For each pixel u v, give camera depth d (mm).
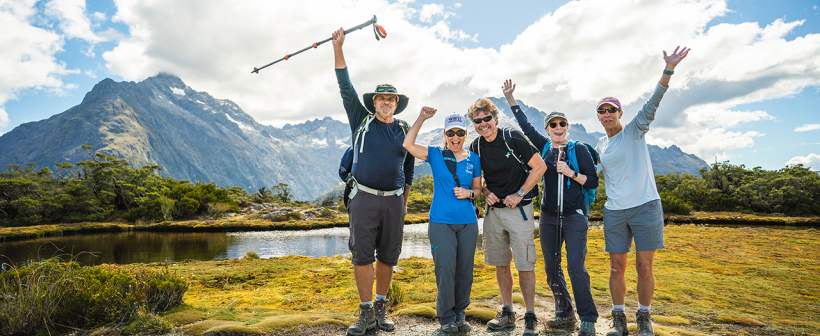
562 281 3859
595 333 3703
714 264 12336
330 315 4672
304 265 14766
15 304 4082
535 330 3740
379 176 3670
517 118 4617
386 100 3752
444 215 3703
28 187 60438
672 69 3482
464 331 3727
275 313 5113
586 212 3779
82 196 60594
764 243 18266
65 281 4418
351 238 3779
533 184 3633
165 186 71875
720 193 60531
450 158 3803
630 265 11156
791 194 50562
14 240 37562
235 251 28125
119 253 26969
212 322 4145
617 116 3908
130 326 4059
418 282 10117
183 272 13430
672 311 5125
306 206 76875
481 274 10289
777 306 6680
